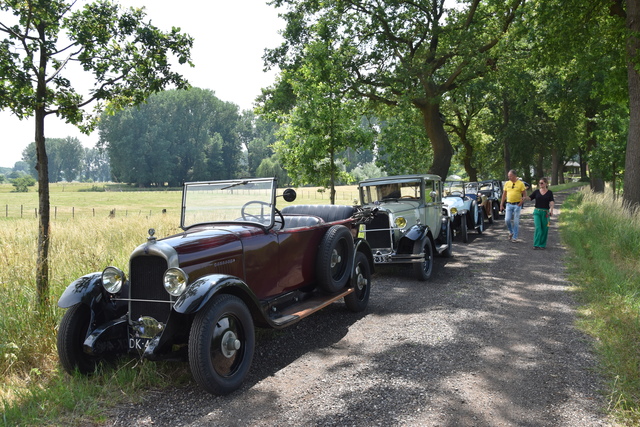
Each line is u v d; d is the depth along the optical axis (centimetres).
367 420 353
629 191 1450
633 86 1443
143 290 429
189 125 12594
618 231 1070
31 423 352
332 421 353
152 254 420
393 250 880
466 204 1418
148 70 584
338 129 1517
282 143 1608
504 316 627
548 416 352
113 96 598
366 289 691
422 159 2627
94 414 370
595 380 415
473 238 1458
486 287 803
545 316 620
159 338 401
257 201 534
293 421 355
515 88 2441
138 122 11838
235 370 421
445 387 409
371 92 2367
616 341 489
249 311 443
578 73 2233
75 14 568
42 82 550
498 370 445
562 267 946
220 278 412
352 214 725
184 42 605
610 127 2223
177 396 405
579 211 1845
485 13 2136
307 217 632
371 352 506
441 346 517
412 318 633
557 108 2909
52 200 6994
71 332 433
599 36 1730
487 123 4022
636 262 865
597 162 2261
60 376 439
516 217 1346
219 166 12531
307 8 2336
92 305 441
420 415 358
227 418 362
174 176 12519
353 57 2275
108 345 441
